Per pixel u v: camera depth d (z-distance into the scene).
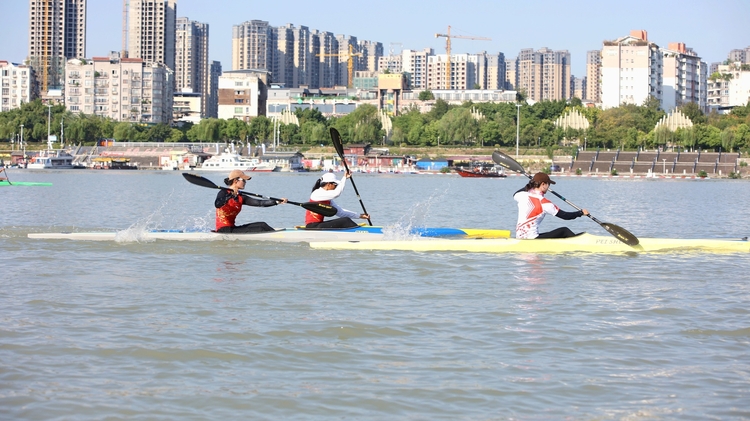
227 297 15.30
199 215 37.59
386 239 22.81
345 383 10.44
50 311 13.95
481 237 23.89
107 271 18.17
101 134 185.38
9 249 21.45
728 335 12.77
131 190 64.88
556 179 128.50
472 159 161.50
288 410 9.55
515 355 11.63
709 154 150.50
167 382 10.41
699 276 18.12
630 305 14.88
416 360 11.38
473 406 9.70
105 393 9.99
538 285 16.83
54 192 60.34
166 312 13.98
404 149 171.12
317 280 17.17
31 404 9.59
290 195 66.44
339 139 24.62
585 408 9.66
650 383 10.49
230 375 10.70
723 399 9.94
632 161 151.75
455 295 15.70
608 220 37.84
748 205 53.38
